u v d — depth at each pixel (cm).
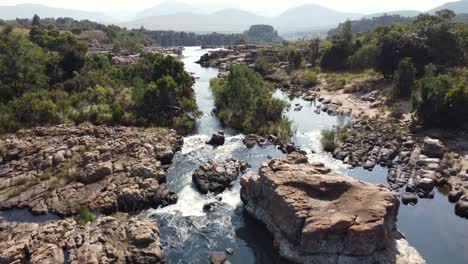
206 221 3778
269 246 3428
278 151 5597
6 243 3102
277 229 3431
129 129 6191
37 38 12725
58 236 3272
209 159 5297
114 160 4800
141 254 3092
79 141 5312
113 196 4028
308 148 5716
